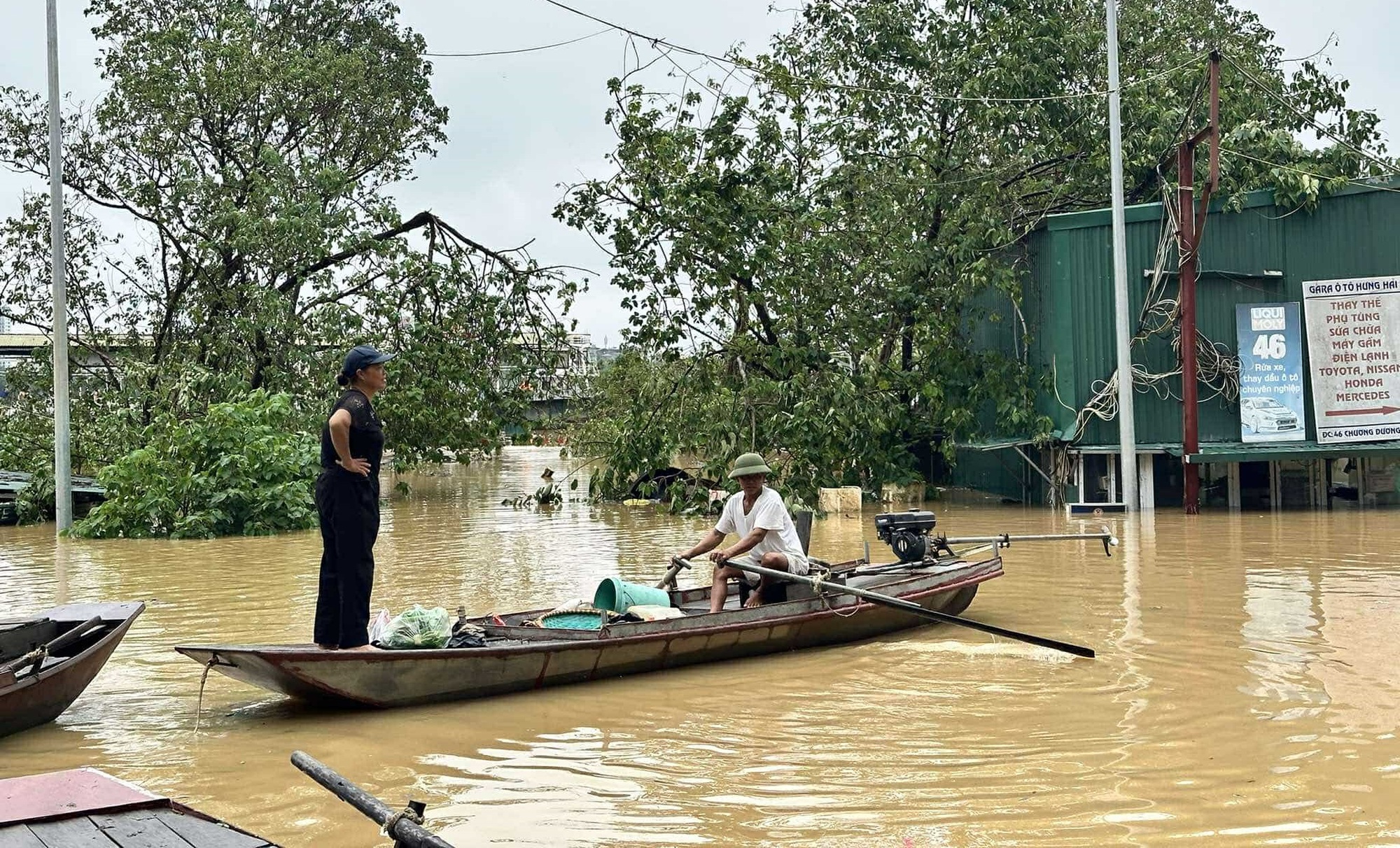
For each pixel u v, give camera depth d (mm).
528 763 6137
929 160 21047
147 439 21000
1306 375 19125
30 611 10984
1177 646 8617
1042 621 9719
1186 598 10641
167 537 17328
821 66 21891
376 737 6633
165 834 3639
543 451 57750
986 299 22000
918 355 22000
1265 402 18891
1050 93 21016
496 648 7328
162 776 5977
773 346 20188
